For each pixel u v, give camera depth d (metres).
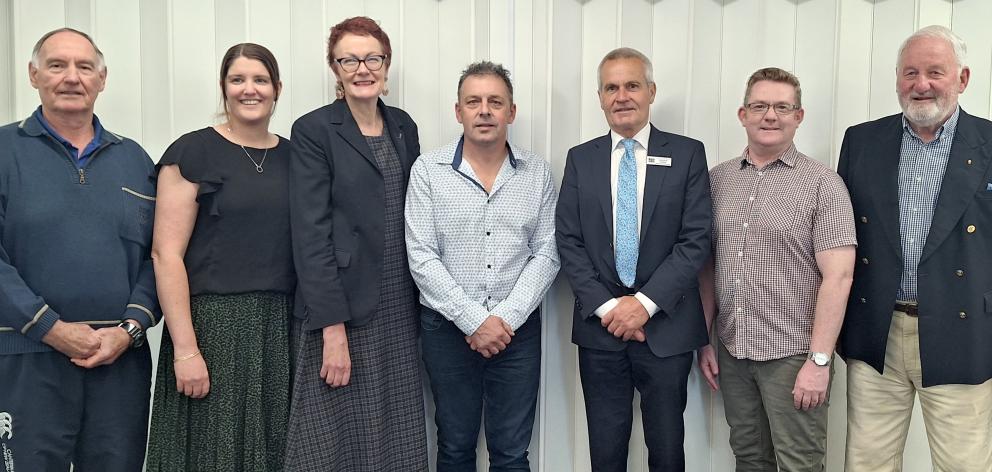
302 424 2.08
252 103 2.07
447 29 2.72
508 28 2.64
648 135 2.30
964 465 1.98
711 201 2.28
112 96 2.58
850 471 2.17
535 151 2.65
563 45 2.67
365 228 2.13
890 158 2.04
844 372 2.53
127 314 1.99
